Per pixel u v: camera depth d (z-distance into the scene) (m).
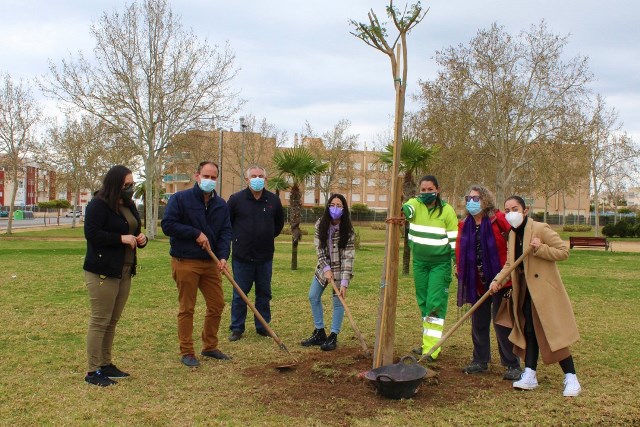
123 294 5.20
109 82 28.78
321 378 5.09
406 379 4.54
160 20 29.05
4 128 33.28
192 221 5.66
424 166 12.45
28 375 5.11
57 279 11.63
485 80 31.92
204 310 8.53
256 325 7.05
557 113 31.02
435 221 5.97
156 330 7.08
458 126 32.19
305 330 7.28
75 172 42.34
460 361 5.88
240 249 6.88
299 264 16.14
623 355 6.14
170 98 29.62
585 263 18.41
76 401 4.45
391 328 5.08
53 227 45.66
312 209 64.31
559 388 4.98
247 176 7.07
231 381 5.05
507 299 5.25
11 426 3.92
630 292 11.02
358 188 83.69
